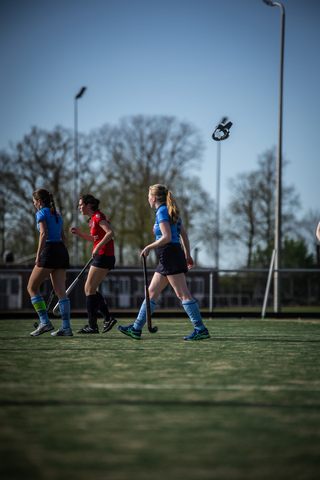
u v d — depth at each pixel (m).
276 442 4.86
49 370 8.41
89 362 9.24
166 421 5.50
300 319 25.58
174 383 7.36
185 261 12.68
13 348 11.27
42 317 13.91
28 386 7.14
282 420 5.55
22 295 51.94
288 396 6.60
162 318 25.64
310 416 5.70
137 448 4.70
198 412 5.84
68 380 7.57
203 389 6.98
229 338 13.78
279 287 29.92
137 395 6.62
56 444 4.79
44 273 13.61
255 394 6.70
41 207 13.46
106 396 6.56
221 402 6.28
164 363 9.16
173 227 12.51
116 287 50.94
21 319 24.97
